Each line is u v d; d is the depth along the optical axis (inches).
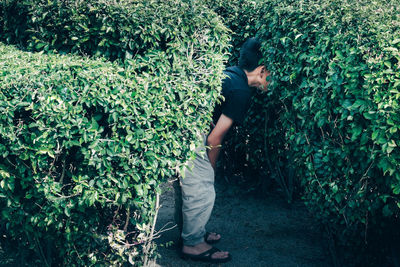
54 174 110.7
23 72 107.6
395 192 104.2
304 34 136.6
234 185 203.3
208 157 136.2
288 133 153.8
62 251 118.4
